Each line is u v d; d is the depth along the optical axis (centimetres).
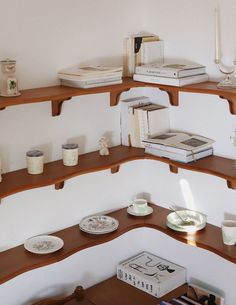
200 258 262
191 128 255
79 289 253
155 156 246
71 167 231
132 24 257
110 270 277
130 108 258
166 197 274
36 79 226
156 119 256
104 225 252
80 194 255
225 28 229
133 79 245
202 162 237
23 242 238
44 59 227
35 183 212
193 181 258
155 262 278
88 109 249
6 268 217
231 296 252
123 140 266
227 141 240
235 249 228
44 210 242
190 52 245
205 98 245
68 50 234
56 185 240
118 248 278
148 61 251
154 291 256
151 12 257
